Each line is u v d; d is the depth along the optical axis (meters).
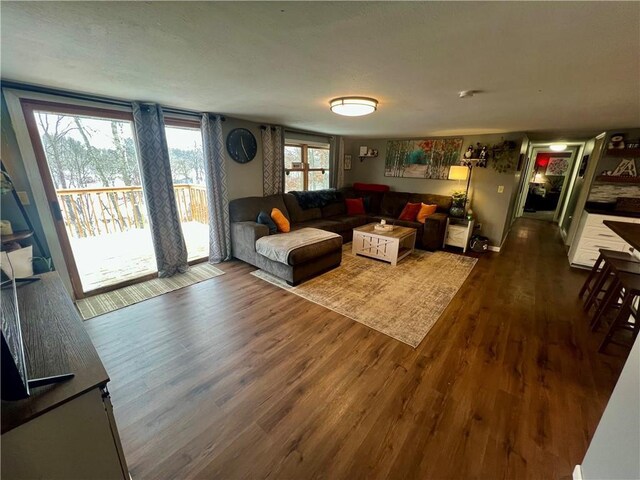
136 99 2.76
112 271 3.46
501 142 4.71
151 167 3.07
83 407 0.86
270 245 3.34
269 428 1.50
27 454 0.79
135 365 1.94
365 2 1.03
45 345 1.03
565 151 8.25
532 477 1.28
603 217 3.73
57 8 1.09
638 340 1.06
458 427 1.52
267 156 4.42
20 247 2.07
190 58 1.64
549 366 2.00
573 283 3.48
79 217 4.12
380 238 4.12
